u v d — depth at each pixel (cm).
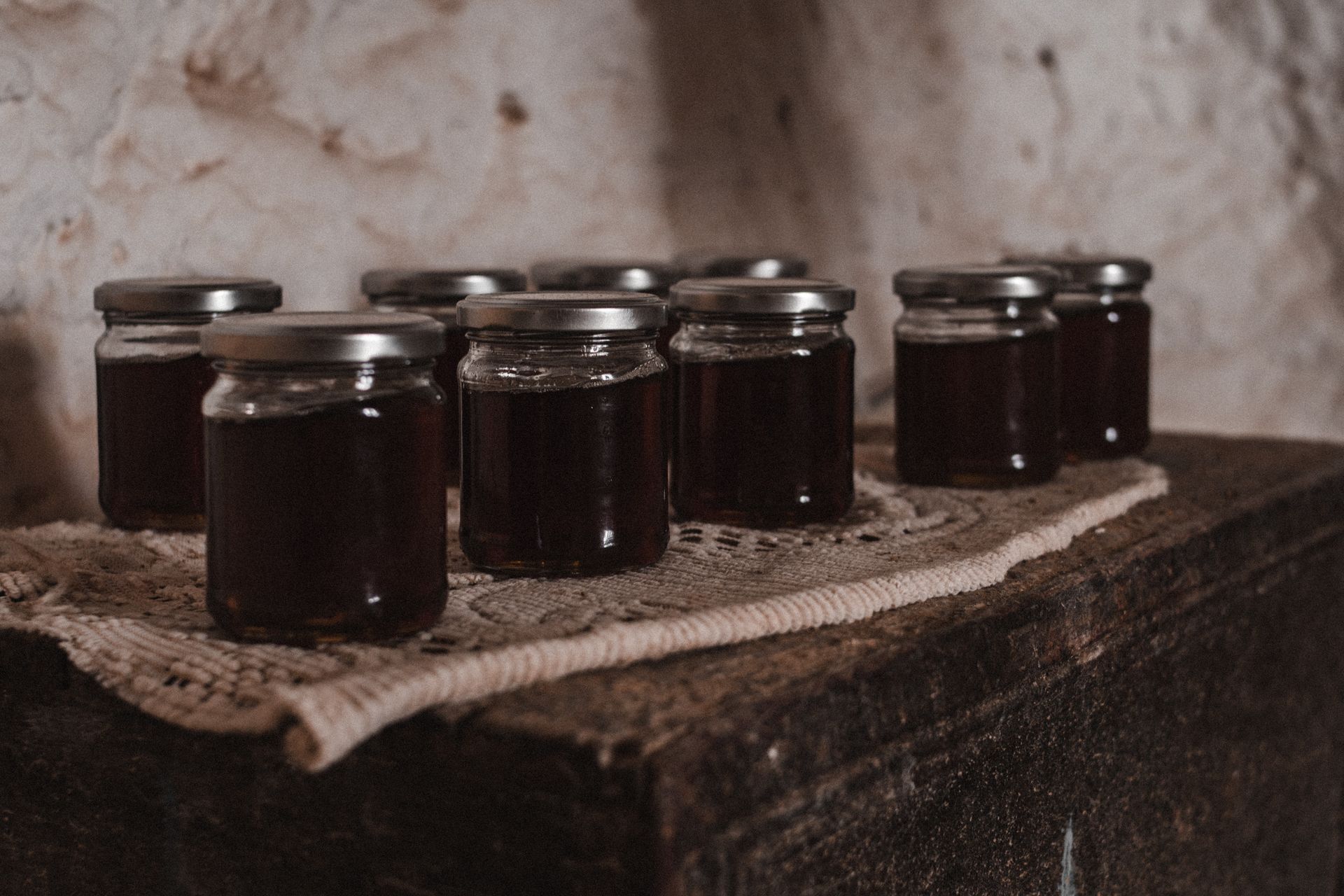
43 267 80
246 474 60
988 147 132
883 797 62
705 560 70
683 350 76
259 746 60
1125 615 73
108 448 76
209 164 86
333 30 91
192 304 73
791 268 95
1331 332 133
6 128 78
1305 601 92
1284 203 134
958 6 128
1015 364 83
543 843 56
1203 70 134
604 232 107
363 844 59
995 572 70
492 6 99
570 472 67
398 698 56
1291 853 95
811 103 121
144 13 83
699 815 55
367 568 60
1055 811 71
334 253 92
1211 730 83
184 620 64
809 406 75
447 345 84
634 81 108
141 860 63
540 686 59
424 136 96
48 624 64
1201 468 94
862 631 64
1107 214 137
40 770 65
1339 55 129
